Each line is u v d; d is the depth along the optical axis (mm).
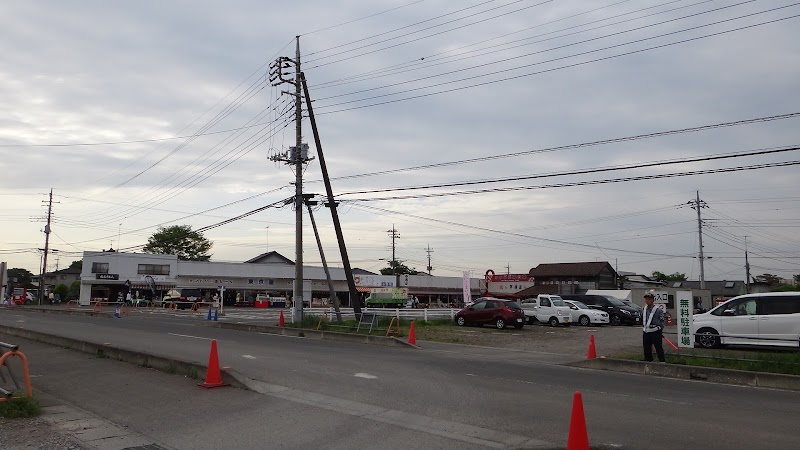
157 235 87188
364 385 11930
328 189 29688
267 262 80500
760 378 13109
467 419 8969
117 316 39094
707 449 7301
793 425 8672
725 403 10547
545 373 14297
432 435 8031
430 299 84250
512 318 29141
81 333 23719
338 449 7348
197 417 9180
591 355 16406
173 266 69875
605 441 7691
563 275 61938
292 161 29672
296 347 19781
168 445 7637
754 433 8141
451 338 24094
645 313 15445
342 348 19938
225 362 15070
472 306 30797
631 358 16219
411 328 21625
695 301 53406
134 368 14141
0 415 8969
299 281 29219
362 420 8930
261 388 11500
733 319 19047
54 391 11516
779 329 18141
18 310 50281
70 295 81062
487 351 19766
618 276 68000
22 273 116000
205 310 52406
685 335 16953
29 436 7957
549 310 33281
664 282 83750
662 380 13648
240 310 55062
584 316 33875
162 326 29422
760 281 86375
